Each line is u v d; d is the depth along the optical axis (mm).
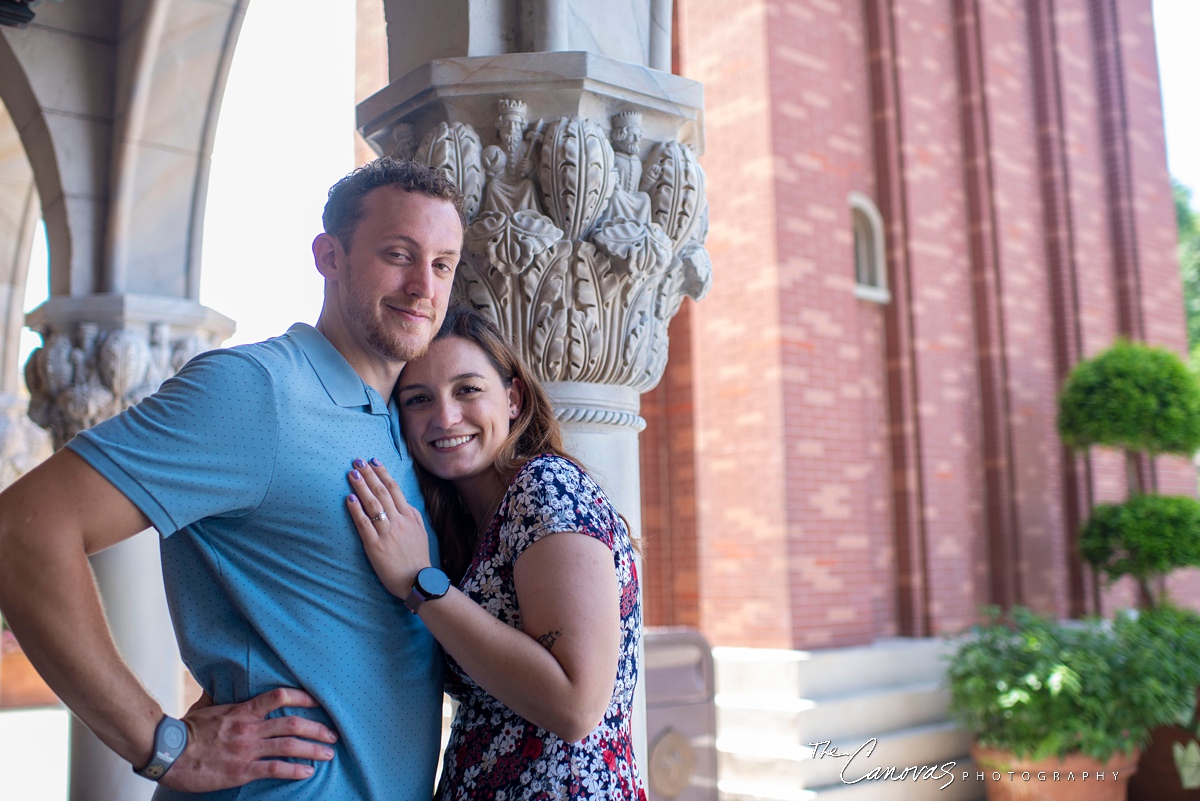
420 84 2135
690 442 7711
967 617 7781
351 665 1459
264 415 1396
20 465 6043
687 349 7812
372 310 1515
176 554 1472
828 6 7727
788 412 6871
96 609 1286
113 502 1291
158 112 4031
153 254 4051
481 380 1679
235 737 1367
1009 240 8539
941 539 7723
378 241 1510
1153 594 9055
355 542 1466
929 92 8266
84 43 4020
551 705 1374
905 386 7777
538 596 1434
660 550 7707
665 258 2180
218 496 1363
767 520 6863
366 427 1547
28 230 5785
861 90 7961
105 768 3549
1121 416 7586
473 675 1423
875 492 7641
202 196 4168
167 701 3820
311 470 1435
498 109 2111
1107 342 9141
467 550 1779
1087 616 8195
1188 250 23062
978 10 8633
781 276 6973
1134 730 5824
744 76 7281
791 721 5977
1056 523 8531
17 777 6715
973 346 8328
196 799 1405
